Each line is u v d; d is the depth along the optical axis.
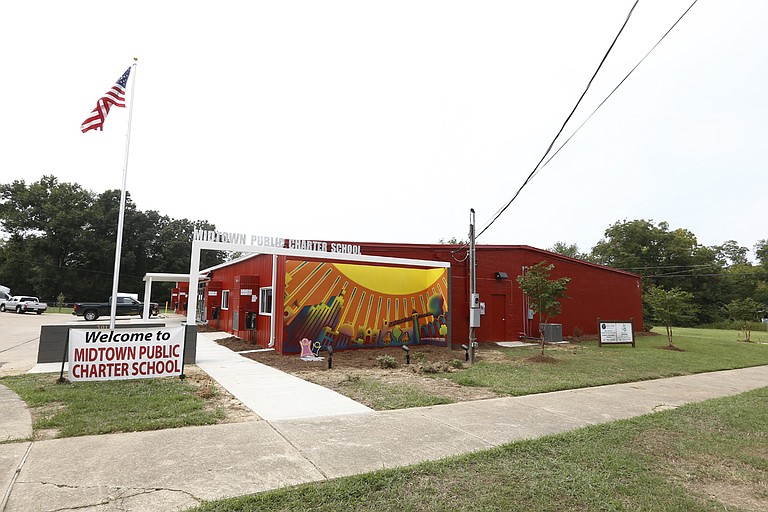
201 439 5.15
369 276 15.51
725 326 46.19
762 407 7.54
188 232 70.12
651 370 11.86
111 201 61.53
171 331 9.12
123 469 4.19
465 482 4.10
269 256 15.64
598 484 4.13
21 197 54.53
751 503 3.85
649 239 58.72
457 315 18.28
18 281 55.00
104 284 59.22
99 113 10.93
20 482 3.82
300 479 4.07
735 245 77.31
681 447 5.30
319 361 12.00
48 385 8.04
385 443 5.18
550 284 14.06
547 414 6.82
